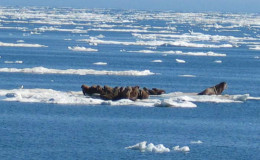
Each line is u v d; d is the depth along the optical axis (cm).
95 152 9681
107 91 14412
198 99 14938
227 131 11725
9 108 13012
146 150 9838
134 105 13850
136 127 11712
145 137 10900
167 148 9856
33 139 10462
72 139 10556
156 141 10631
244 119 13000
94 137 10744
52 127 11438
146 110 13388
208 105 14425
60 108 13212
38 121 11919
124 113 12975
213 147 10344
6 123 11662
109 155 9500
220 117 13075
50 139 10500
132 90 14388
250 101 15350
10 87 17125
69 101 13812
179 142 10631
